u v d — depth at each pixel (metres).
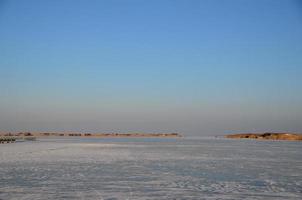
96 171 20.62
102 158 30.11
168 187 15.31
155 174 19.50
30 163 24.94
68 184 15.85
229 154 36.69
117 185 15.70
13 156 31.48
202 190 14.70
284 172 20.86
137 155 34.38
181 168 22.53
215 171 21.11
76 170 20.98
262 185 16.06
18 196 13.14
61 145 60.16
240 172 20.72
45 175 18.72
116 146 57.97
